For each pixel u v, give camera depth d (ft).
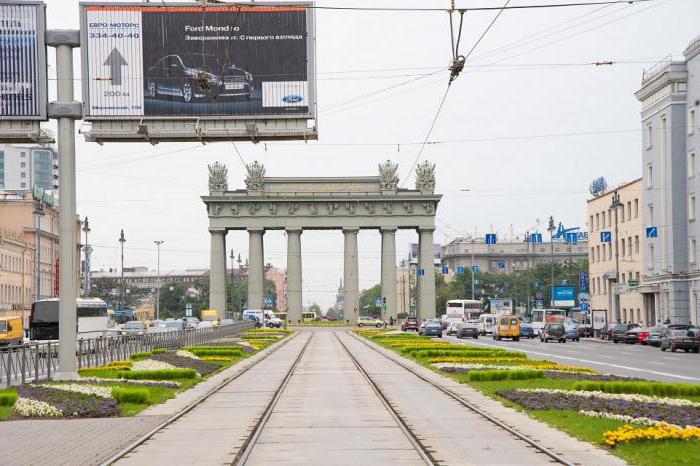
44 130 102.99
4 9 99.30
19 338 207.82
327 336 322.34
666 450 49.70
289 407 80.53
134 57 102.53
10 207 356.38
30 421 69.56
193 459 50.57
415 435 59.72
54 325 206.28
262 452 53.16
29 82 99.30
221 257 465.06
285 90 104.73
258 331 357.20
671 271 262.06
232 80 104.01
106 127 102.63
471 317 387.34
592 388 86.58
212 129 103.96
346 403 84.12
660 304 274.57
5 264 312.29
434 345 207.62
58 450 54.13
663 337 208.54
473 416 71.10
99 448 54.85
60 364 99.04
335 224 465.88
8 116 99.25
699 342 198.29
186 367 130.41
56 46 100.78
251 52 104.63
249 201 460.96
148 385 98.37
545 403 75.56
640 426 59.52
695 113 251.80
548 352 197.57
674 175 261.44
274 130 104.58
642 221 297.53
